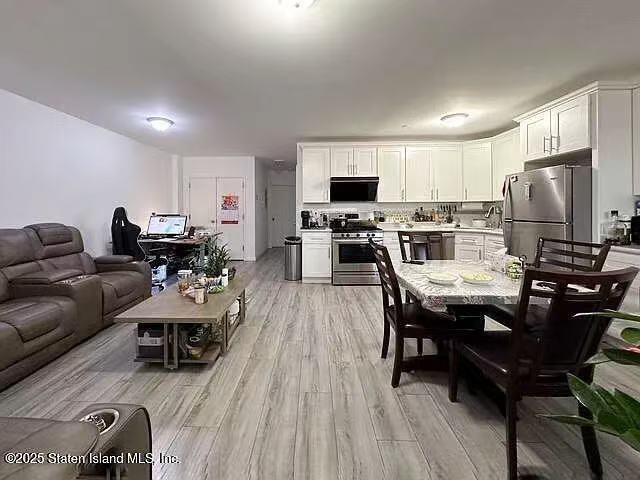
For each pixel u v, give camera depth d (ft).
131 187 19.31
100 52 8.77
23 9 6.89
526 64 9.65
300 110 13.80
